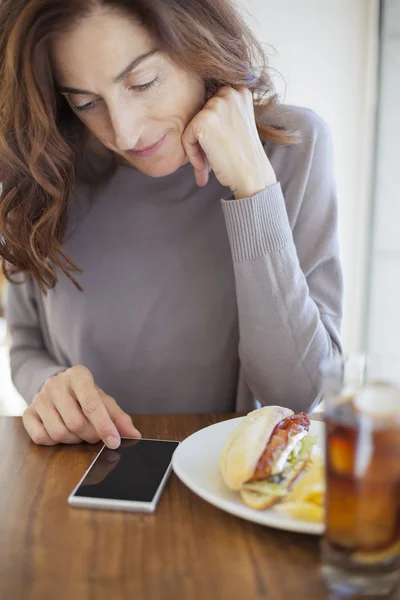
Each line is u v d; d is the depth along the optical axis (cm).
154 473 85
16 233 126
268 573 63
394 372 76
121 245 138
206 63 108
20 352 145
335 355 125
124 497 78
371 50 311
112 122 105
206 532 71
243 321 119
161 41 100
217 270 137
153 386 140
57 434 98
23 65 104
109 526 73
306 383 120
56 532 72
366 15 307
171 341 138
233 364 140
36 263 128
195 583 62
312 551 67
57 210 122
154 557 66
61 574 63
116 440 95
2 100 111
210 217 136
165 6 97
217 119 113
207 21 109
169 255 137
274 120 135
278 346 117
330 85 315
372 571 58
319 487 73
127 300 137
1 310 328
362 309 340
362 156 323
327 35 309
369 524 57
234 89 118
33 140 114
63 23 96
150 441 98
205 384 140
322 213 135
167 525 73
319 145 136
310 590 60
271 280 114
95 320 138
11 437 103
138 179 136
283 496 74
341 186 327
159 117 109
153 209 137
